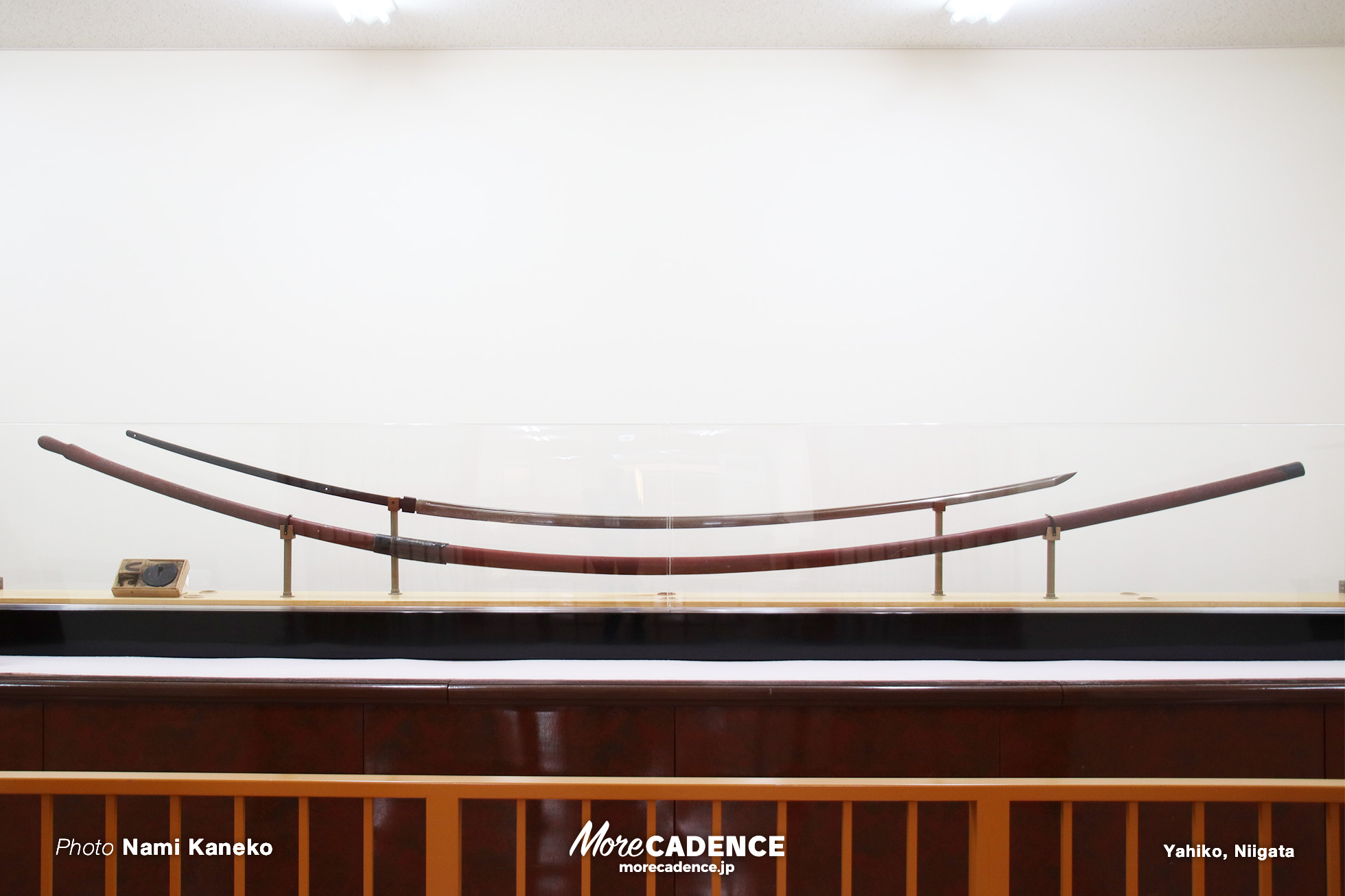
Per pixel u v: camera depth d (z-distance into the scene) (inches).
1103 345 135.5
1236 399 135.2
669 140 137.1
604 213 136.5
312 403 135.2
